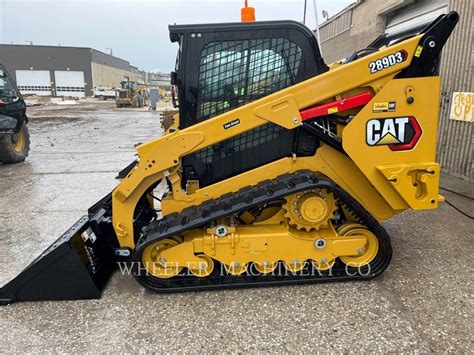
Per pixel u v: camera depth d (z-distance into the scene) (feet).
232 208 8.36
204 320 7.82
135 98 104.63
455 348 6.85
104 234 9.73
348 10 31.91
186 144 8.48
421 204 8.87
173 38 9.04
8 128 24.62
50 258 8.48
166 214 9.29
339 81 8.36
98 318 7.98
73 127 50.96
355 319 7.73
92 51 204.23
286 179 8.82
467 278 9.24
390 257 9.09
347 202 8.64
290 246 8.84
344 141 8.63
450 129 19.43
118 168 23.67
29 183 20.13
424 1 21.74
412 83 8.50
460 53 18.49
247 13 9.30
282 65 8.96
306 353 6.81
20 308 8.39
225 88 9.02
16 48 192.54
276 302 8.39
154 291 8.84
